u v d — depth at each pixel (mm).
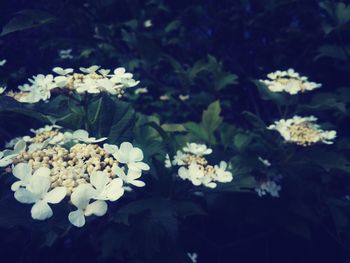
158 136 340
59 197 182
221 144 436
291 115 441
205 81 530
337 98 447
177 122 590
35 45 553
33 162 212
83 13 502
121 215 267
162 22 630
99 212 180
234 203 391
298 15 599
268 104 621
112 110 273
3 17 527
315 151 382
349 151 434
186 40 620
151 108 618
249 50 637
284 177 406
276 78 433
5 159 219
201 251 474
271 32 607
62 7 470
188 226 470
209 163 390
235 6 611
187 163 318
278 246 473
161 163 318
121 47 537
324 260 461
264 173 393
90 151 217
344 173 418
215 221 480
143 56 492
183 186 321
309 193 397
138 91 566
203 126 418
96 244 407
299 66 601
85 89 250
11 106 252
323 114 536
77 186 190
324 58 574
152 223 280
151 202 281
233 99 633
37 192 182
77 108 281
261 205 393
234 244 460
